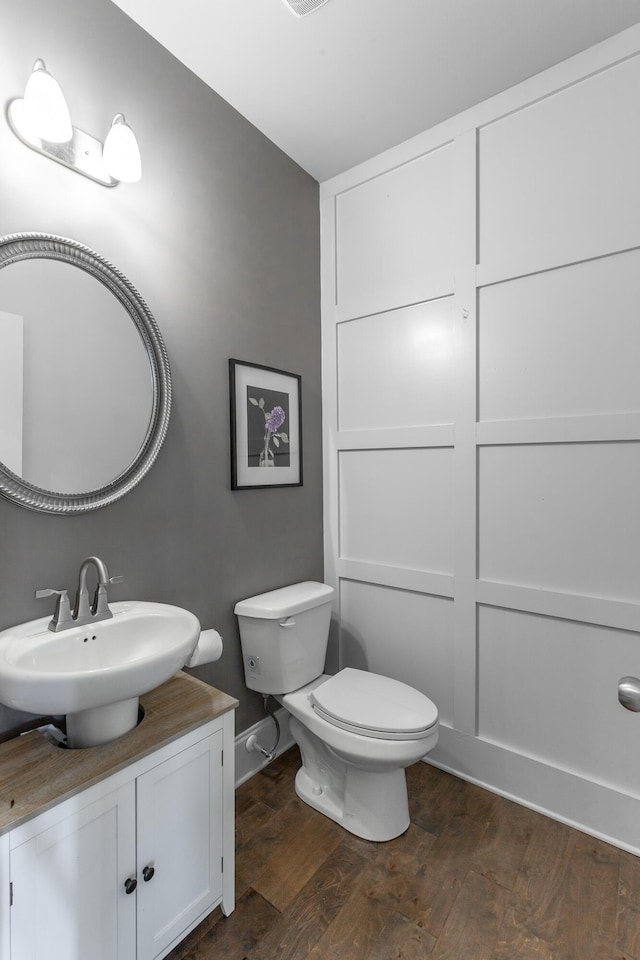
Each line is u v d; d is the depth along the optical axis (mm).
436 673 2014
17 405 1218
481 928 1283
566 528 1679
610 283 1574
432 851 1543
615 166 1546
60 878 953
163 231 1583
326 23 1468
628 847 1551
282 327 2092
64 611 1210
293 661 1836
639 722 1558
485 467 1848
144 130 1515
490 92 1753
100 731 1131
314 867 1481
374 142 2029
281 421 2082
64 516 1324
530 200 1711
